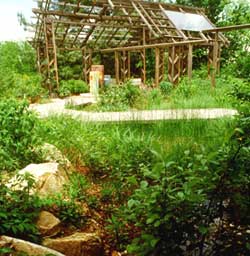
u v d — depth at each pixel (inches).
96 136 195.6
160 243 75.9
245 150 76.1
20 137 151.5
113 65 784.3
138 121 239.9
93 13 562.3
